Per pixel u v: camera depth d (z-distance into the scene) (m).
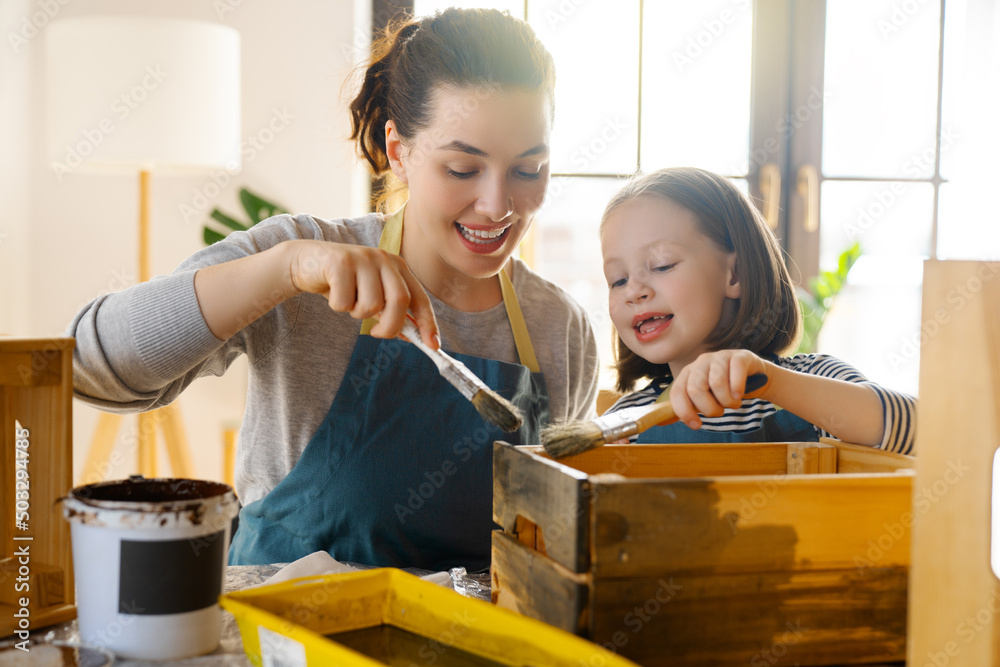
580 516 0.49
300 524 0.90
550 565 0.52
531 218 0.90
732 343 0.97
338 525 0.89
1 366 0.58
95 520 0.50
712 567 0.50
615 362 1.10
